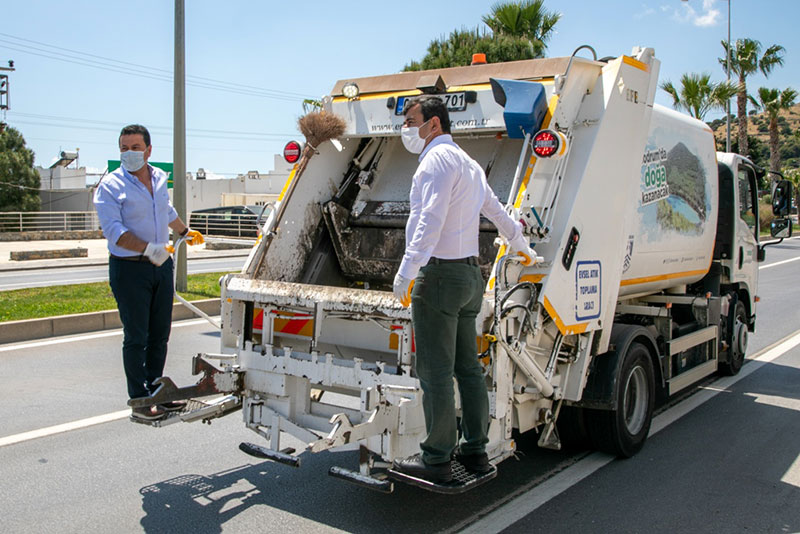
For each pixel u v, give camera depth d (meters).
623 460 5.62
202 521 4.35
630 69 5.18
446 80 5.42
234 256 27.28
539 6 22.16
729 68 29.97
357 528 4.27
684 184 7.12
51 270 20.86
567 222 4.70
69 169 60.16
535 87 4.66
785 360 9.66
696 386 8.20
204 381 4.68
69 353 9.05
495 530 4.28
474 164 3.89
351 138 5.93
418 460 3.90
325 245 5.93
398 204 5.83
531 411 4.80
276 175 51.19
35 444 5.72
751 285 9.19
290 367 4.66
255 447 4.53
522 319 4.38
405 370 4.26
